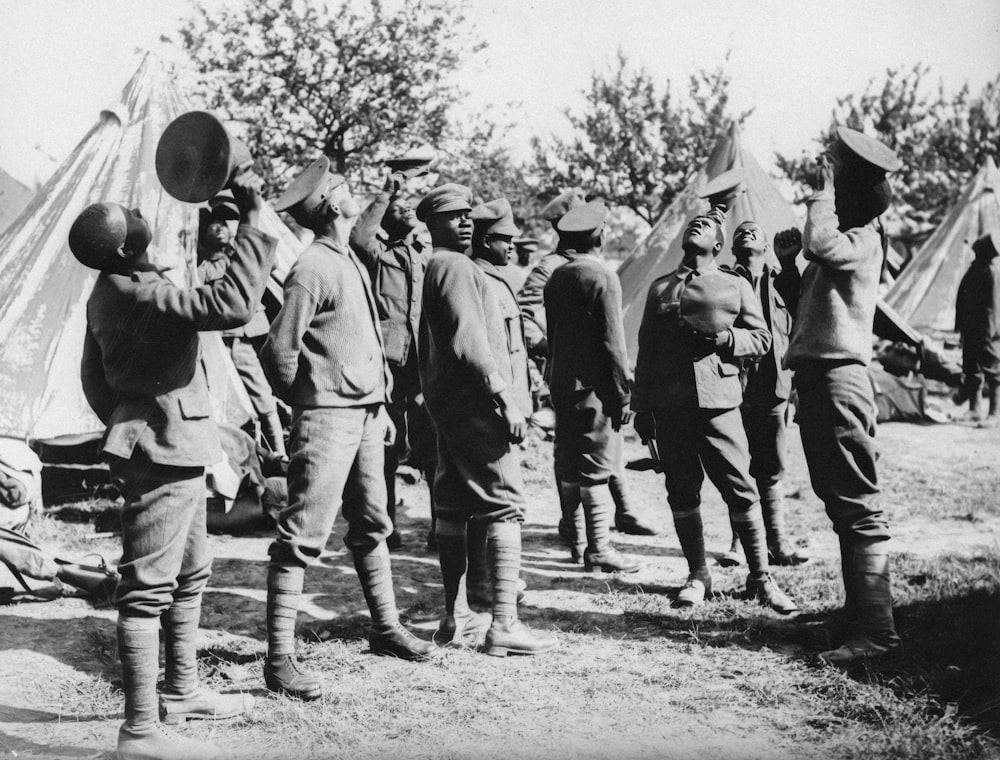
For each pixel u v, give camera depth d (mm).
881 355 12805
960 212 17859
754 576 5285
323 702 4008
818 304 4500
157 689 3982
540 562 6285
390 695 4078
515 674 4324
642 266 13984
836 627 4633
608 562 5984
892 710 3793
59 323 7441
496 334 4688
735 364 5164
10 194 14422
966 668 4125
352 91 19750
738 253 5570
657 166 26891
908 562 5898
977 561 5918
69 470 8102
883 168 4316
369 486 4391
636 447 10562
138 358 3553
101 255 3559
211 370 7609
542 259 9023
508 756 3494
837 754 3475
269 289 7719
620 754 3500
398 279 6230
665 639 4766
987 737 3553
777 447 5926
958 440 10961
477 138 21281
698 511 5359
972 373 12648
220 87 19156
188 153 3535
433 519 6543
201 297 3523
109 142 8367
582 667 4402
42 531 6719
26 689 4203
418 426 6316
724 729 3711
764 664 4391
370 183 20250
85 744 3662
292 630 4102
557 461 6180
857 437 4391
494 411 4523
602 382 5812
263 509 6992
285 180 19672
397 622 4582
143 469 3531
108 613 5207
